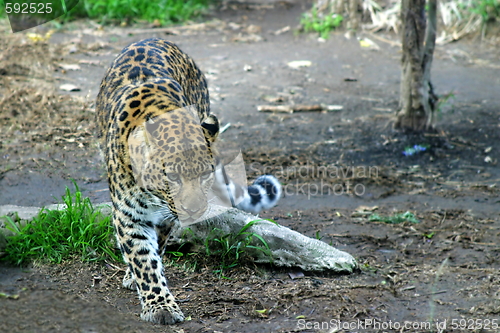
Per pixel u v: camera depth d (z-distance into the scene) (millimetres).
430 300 8141
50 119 13820
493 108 16234
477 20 22250
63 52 18562
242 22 23578
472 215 11078
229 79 17844
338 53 20641
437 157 13625
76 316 7141
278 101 16422
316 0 25781
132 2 22438
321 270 8781
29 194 10500
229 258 8914
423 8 13852
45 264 8383
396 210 11266
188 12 23516
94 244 8766
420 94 14406
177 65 9172
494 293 8289
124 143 7102
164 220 7918
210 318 7461
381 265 9211
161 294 7375
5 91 15078
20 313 7082
